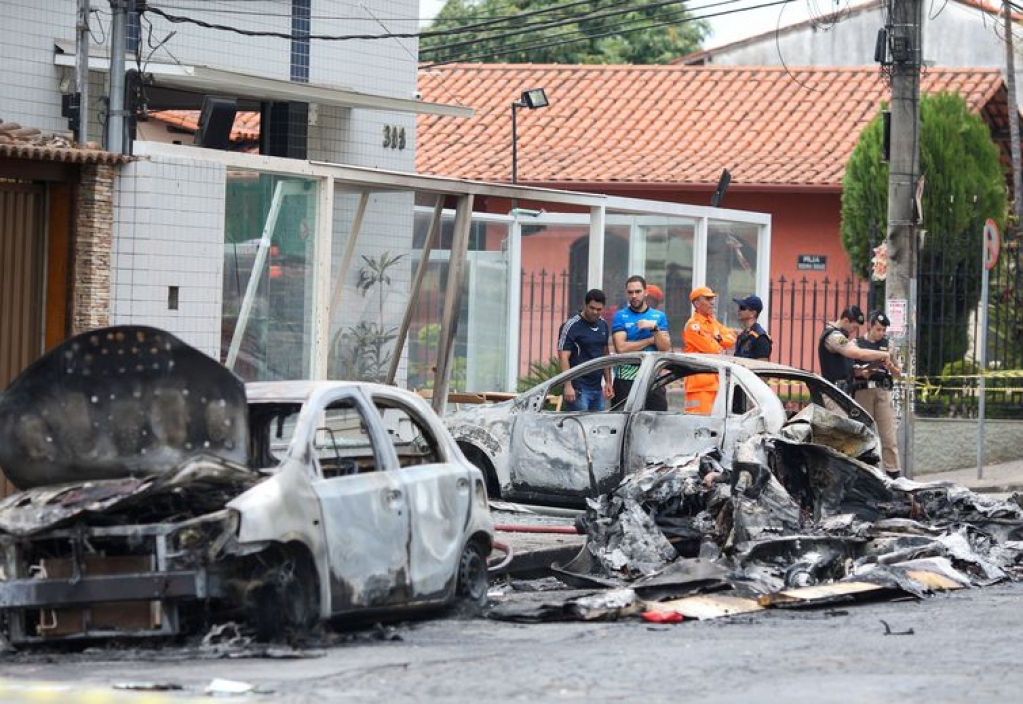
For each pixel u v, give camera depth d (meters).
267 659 20.39
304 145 51.22
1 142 30.81
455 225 42.97
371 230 40.75
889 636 22.59
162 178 33.75
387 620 23.91
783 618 24.78
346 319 40.41
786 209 75.31
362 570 22.23
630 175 75.12
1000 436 54.94
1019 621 24.39
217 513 20.61
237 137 61.75
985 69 80.50
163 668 19.64
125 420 21.89
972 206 63.25
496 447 36.22
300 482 21.44
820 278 74.81
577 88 84.62
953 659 20.39
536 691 17.78
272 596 21.23
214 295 34.97
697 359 34.66
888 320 45.00
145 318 33.56
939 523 32.34
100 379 21.89
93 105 44.94
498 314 51.91
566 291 54.62
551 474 35.59
